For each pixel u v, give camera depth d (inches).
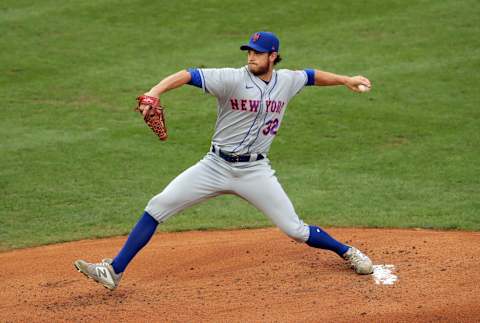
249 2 2586.1
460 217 1284.4
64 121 1854.1
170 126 1817.2
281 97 864.9
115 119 1865.2
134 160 1636.3
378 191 1443.2
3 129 1803.6
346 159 1621.6
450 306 816.3
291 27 2390.5
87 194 1472.7
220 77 829.2
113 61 2202.3
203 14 2508.6
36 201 1441.9
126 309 865.5
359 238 1147.3
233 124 855.1
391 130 1763.0
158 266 1042.1
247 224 1315.2
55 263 1101.7
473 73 2052.2
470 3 2512.3
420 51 2199.8
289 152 1668.3
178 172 1568.7
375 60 2149.4
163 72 2110.0
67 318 845.8
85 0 2637.8
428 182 1481.3
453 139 1694.1
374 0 2568.9
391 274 939.3
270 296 884.0
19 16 2504.9
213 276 978.1
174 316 836.6
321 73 903.1
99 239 1253.1
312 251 1065.5
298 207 1371.8
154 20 2472.9
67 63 2196.1
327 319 801.6
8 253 1187.9
